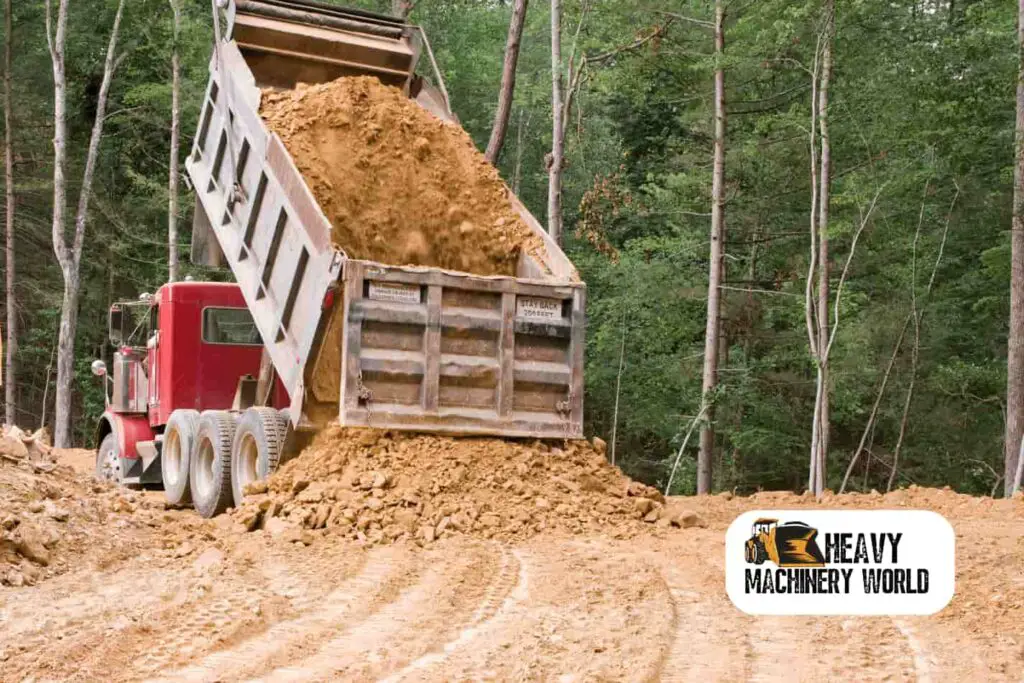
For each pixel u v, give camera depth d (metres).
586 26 25.31
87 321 36.94
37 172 37.28
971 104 21.33
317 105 12.65
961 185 25.69
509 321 11.48
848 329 26.36
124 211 36.47
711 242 25.05
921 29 22.89
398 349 11.06
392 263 12.01
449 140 13.16
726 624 7.57
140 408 15.49
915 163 23.39
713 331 24.78
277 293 11.82
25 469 10.85
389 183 12.40
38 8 34.81
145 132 37.59
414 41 14.51
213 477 12.32
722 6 24.27
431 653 6.59
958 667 6.54
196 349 14.78
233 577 8.75
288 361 11.44
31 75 36.75
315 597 8.15
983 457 27.89
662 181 33.31
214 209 13.52
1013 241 19.80
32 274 37.69
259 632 7.09
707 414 24.92
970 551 9.88
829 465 29.73
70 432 29.70
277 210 11.80
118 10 31.61
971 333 28.12
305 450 11.16
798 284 27.73
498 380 11.45
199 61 31.41
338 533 10.16
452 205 12.59
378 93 13.05
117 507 10.91
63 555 9.31
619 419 31.38
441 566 9.22
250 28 13.69
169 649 6.55
